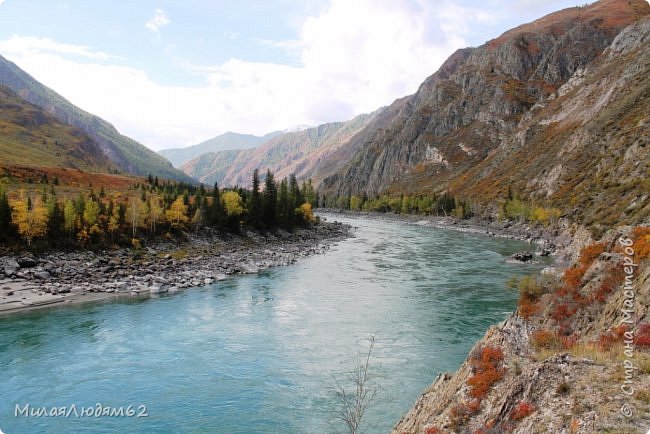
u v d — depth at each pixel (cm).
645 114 13125
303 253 9600
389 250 10338
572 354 1817
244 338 4047
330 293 5838
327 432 2505
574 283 3334
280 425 2581
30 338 3909
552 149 18962
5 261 5928
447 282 6562
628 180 10119
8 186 11888
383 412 2722
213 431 2514
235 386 3078
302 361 3519
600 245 3653
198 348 3784
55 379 3136
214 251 8744
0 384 3044
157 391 2989
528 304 3478
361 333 4209
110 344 3831
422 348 3806
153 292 5634
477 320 4616
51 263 6256
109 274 6206
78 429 2511
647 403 1380
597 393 1473
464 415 1761
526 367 1847
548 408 1484
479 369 2025
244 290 5944
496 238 13200
